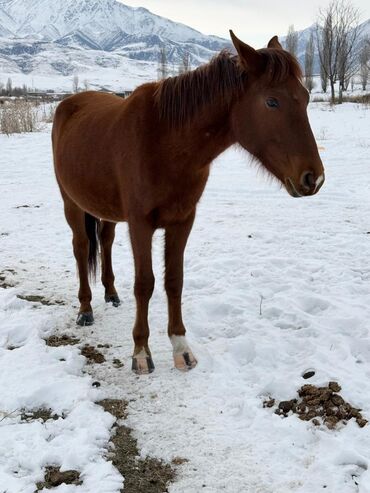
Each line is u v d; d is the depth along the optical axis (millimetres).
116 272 5234
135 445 2680
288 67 2598
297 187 2559
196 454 2588
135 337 3400
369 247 5750
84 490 2324
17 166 11695
